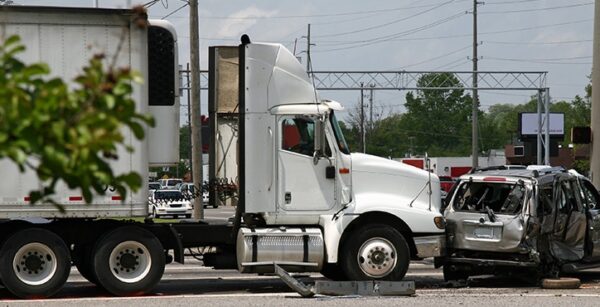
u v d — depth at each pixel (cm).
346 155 2983
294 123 2973
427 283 3328
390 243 2945
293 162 2956
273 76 2969
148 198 2834
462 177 3228
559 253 3262
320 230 2941
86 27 2747
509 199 3134
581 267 3300
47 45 2728
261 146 2952
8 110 736
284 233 2908
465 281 3334
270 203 2945
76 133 743
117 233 2797
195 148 6031
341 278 3291
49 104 744
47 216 2716
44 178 770
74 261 2905
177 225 2955
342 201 2962
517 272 3288
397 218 3023
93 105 754
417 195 3028
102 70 759
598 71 4541
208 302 2641
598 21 4541
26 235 2725
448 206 3212
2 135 736
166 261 2930
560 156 17325
